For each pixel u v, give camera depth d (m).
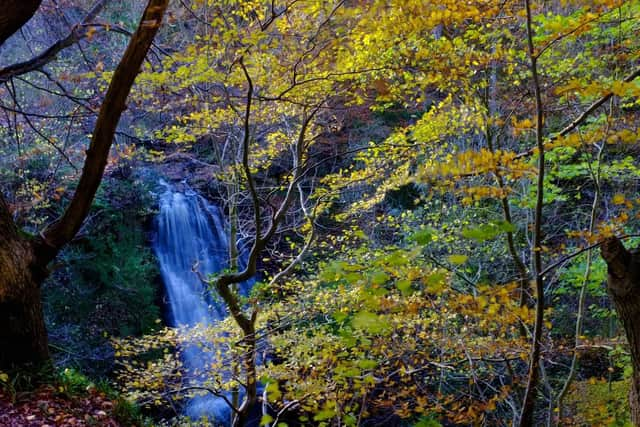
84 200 3.94
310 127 6.28
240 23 5.06
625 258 2.97
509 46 4.85
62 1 7.56
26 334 3.87
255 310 5.19
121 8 9.14
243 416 5.23
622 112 4.84
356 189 10.23
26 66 5.39
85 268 11.32
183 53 4.82
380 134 10.59
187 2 5.73
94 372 10.13
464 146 6.88
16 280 3.71
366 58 4.33
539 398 7.73
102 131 3.64
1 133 8.05
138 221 12.80
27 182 8.20
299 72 4.55
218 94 5.68
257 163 7.25
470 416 4.68
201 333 5.95
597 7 3.14
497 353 4.97
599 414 5.52
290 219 10.88
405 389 5.16
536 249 3.06
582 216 8.17
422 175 3.16
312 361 4.78
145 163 12.87
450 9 3.47
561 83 4.92
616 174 5.76
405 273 3.89
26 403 3.59
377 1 3.53
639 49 4.56
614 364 7.09
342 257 6.64
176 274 13.20
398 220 8.53
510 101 5.35
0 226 3.73
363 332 4.93
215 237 13.83
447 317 4.80
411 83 4.68
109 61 9.16
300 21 4.45
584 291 5.50
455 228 6.54
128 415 4.16
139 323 11.92
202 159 13.11
